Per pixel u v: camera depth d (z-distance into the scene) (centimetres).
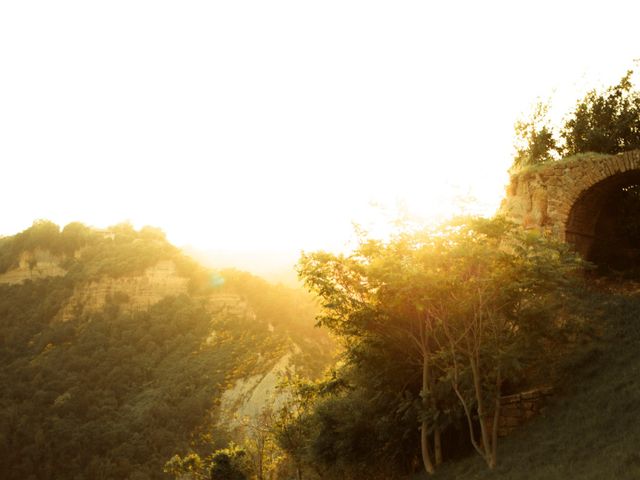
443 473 1617
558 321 1689
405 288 1486
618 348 1623
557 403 1561
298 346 12550
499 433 1683
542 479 1152
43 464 9262
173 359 12662
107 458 9125
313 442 2194
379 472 2106
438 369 1834
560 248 1512
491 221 1495
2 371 13138
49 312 15825
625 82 2658
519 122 2819
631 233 2342
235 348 12531
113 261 17088
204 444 8100
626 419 1260
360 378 1988
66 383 11675
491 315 1467
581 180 2148
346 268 1741
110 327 14512
